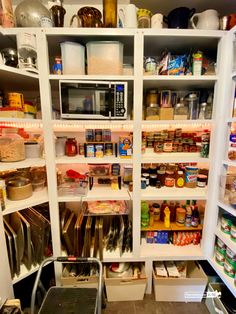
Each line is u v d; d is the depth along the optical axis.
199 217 1.47
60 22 1.11
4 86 1.29
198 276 1.39
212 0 1.21
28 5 1.09
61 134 1.47
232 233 1.17
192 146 1.39
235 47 1.07
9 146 1.10
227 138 1.16
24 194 1.21
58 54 1.34
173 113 1.23
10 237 1.11
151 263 1.38
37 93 1.41
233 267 1.17
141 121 1.17
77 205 1.63
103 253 1.38
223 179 1.21
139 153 1.21
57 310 1.00
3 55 1.07
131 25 1.09
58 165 1.51
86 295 1.09
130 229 1.38
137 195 1.27
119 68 1.13
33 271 1.21
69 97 1.11
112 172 1.42
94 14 1.09
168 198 1.28
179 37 1.12
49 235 1.32
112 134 1.46
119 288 1.35
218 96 1.17
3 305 0.92
